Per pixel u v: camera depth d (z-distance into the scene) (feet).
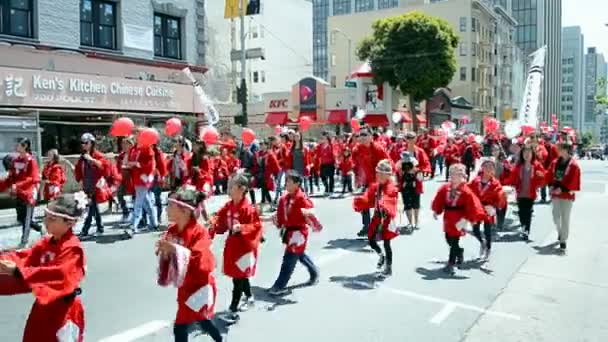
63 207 12.62
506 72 281.95
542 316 22.12
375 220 27.68
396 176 40.34
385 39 159.33
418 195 40.63
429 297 24.39
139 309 22.50
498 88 268.21
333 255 32.27
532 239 37.70
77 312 12.76
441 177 84.23
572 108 613.52
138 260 30.73
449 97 204.13
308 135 150.51
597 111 159.94
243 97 93.86
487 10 242.99
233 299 21.22
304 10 221.05
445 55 157.79
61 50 61.77
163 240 14.74
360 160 38.50
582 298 24.56
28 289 12.42
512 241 37.01
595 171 106.93
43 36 60.59
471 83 230.07
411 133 41.86
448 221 28.14
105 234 37.99
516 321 21.49
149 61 71.56
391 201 27.61
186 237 15.64
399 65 155.94
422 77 155.53
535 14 402.31
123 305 22.98
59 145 66.80
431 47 157.17
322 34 390.01
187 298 15.58
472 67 231.09
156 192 40.93
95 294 24.47
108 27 68.08
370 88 161.38
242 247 20.86
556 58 477.36
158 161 39.45
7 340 19.26
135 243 35.14
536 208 52.65
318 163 64.28
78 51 63.62
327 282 26.61
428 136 83.66
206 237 15.98
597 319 21.79
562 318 21.88
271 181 51.60
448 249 34.14
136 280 26.78
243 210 20.81
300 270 28.81
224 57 183.11
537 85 49.78
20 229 39.32
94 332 19.86
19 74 56.29
